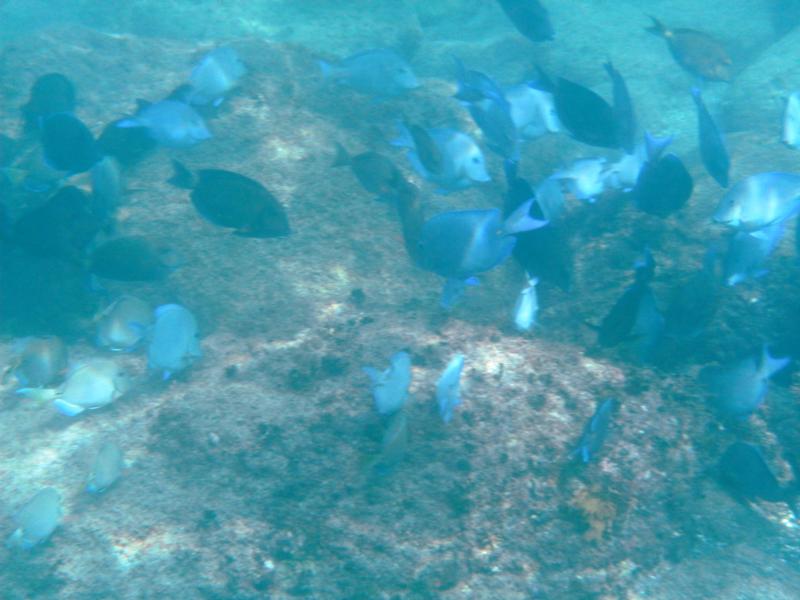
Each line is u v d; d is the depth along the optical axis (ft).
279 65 8.64
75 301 7.07
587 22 13.74
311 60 8.83
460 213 5.71
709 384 5.94
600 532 5.80
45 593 5.60
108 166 7.09
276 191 7.61
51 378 6.70
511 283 7.51
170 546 5.73
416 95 8.71
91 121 8.66
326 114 8.36
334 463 5.97
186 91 7.97
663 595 5.69
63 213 6.68
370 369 5.88
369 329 6.77
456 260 5.83
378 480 5.89
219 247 7.23
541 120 7.32
